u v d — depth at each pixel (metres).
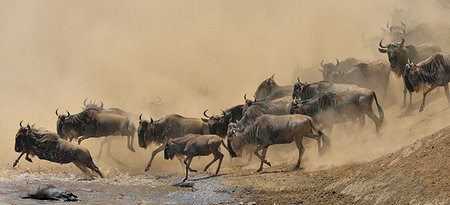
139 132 56.34
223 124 55.69
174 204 36.16
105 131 58.97
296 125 44.59
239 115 56.50
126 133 59.72
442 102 49.50
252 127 46.88
